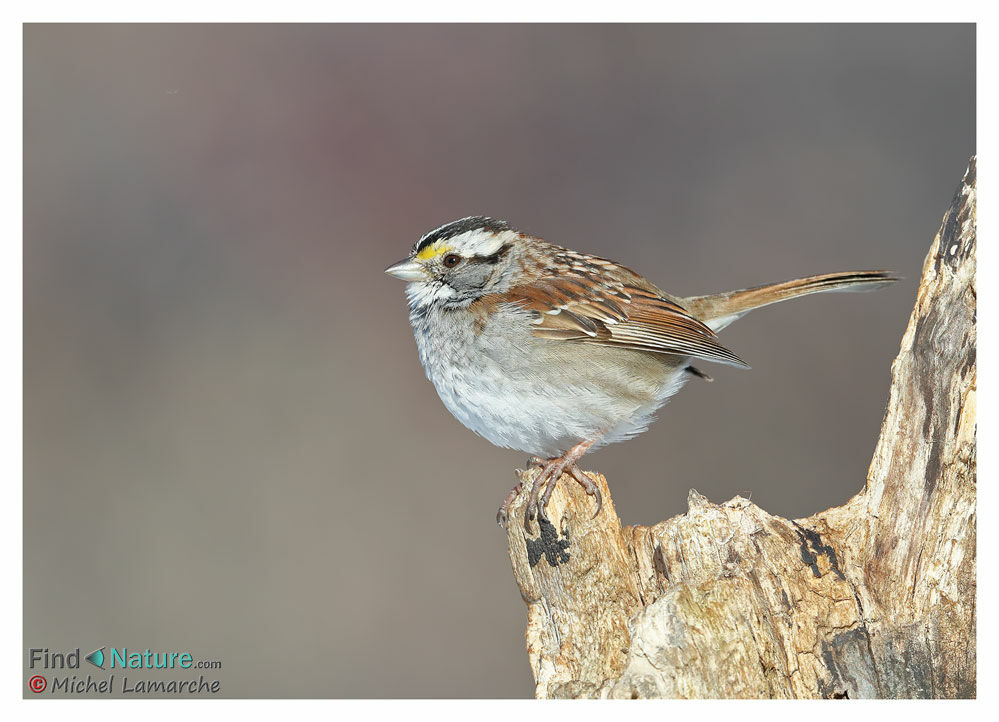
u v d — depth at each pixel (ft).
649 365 27.53
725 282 42.55
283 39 50.26
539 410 26.35
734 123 47.78
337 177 47.85
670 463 38.11
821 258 43.01
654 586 21.83
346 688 33.27
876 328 41.45
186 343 44.19
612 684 21.24
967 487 20.97
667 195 46.06
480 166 47.21
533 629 22.06
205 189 47.65
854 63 49.44
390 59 50.29
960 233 21.44
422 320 27.30
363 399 42.75
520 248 28.09
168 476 39.93
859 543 21.52
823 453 38.01
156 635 35.04
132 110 48.67
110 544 37.93
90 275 45.78
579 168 47.11
